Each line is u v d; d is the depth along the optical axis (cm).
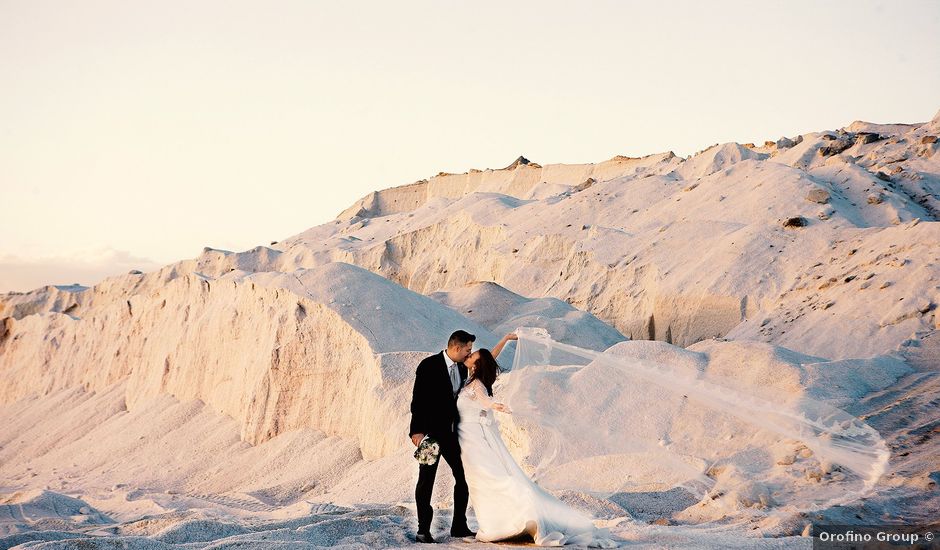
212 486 2300
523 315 3678
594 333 3456
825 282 3084
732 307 3753
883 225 4116
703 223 4609
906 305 2473
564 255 5112
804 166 5425
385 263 6084
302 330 2509
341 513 899
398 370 2238
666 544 656
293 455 2327
